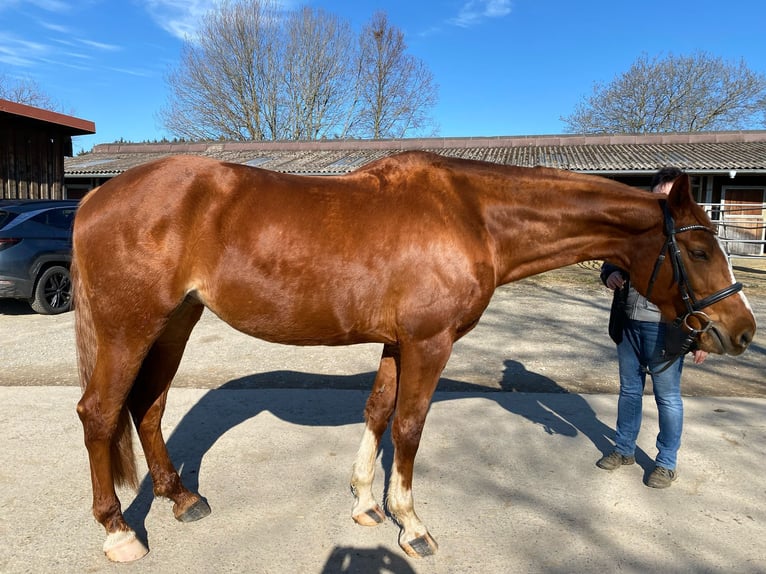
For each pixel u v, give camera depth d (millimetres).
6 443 3254
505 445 3318
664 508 2637
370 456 2615
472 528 2465
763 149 15898
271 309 2207
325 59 32188
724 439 3398
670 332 2523
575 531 2445
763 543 2359
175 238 2123
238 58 30547
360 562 2236
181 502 2523
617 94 34188
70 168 17125
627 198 2438
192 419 3697
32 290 7059
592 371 4973
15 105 8734
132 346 2191
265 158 18531
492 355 5492
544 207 2455
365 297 2213
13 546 2295
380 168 2377
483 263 2297
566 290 9773
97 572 2154
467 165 2473
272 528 2465
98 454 2209
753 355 5555
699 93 32688
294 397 4137
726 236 15273
